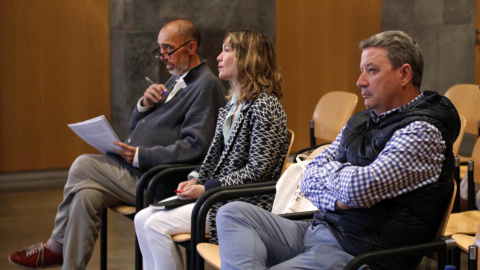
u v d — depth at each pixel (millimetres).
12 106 5891
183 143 3373
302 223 2396
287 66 6742
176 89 3551
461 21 6926
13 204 5238
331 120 4160
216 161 3049
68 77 6039
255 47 2891
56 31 5949
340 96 4168
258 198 2840
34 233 4461
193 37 3600
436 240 2059
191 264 2695
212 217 2764
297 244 2330
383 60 2127
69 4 5957
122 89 5949
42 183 5941
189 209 2875
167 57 3582
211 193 2670
